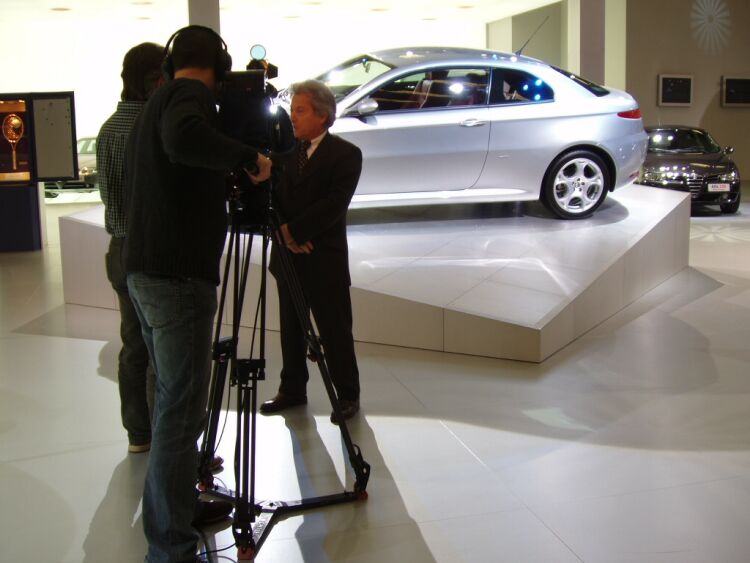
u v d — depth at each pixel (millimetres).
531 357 4531
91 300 6094
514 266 5402
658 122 16656
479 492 2949
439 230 6449
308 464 3209
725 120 17047
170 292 2266
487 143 6328
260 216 2531
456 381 4234
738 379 4223
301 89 3338
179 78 2293
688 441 3412
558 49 16953
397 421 3672
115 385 4258
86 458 3311
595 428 3572
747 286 6391
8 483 3080
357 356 4691
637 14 16141
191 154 2104
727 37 16734
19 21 15109
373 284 5016
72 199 14383
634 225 6328
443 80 6352
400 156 6207
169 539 2320
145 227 2256
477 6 14352
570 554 2512
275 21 15680
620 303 5699
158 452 2318
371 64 6555
